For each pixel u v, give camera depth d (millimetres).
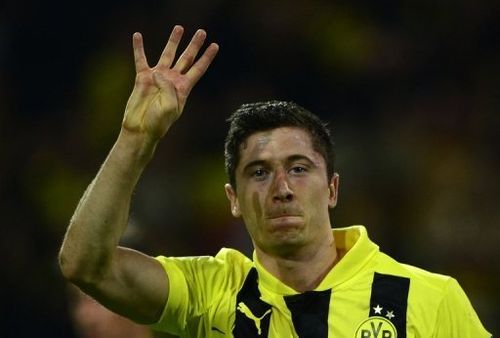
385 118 27531
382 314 11531
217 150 26781
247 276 11945
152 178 25750
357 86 28188
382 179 25531
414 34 28625
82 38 28516
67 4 28594
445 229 24516
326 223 11766
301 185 11414
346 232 12180
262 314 11656
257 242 11766
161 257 11914
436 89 27922
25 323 24188
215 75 27891
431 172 26000
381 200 25297
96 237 10836
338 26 28516
